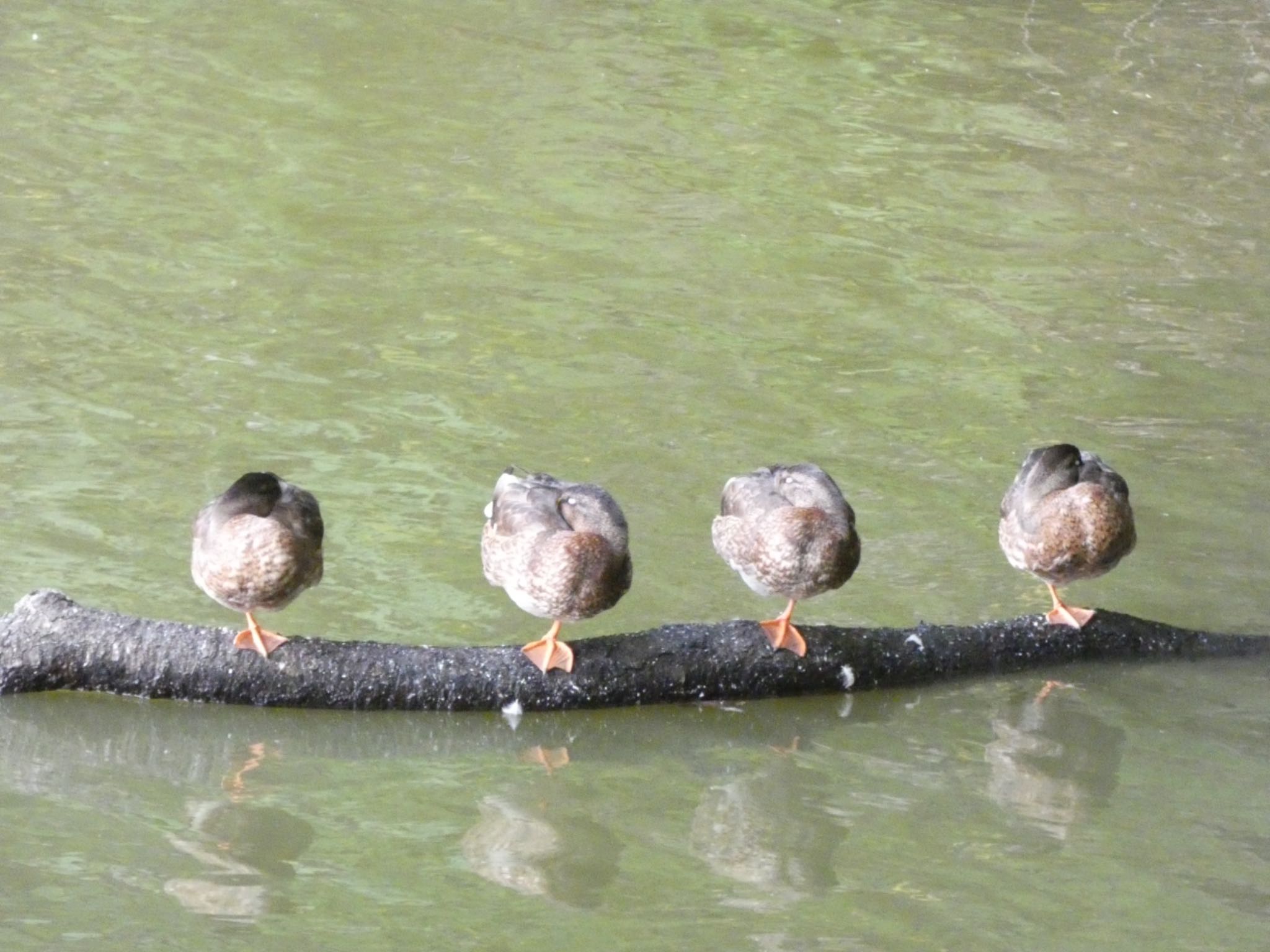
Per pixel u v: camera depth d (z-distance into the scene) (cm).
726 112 2339
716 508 1352
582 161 2136
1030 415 1537
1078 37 2697
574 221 1948
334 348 1608
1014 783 1048
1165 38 2698
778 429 1489
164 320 1647
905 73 2519
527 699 1105
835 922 900
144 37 2484
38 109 2186
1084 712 1137
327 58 2448
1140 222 2020
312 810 999
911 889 935
